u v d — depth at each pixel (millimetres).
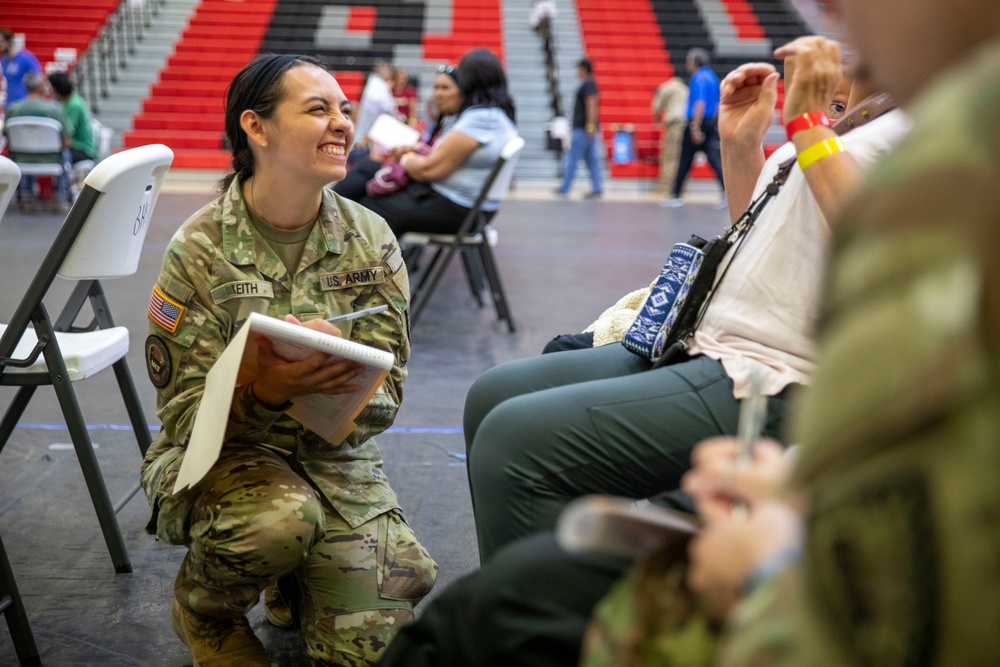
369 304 1933
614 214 10344
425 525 2674
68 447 3234
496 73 4762
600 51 16922
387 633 1788
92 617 2168
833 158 1404
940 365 448
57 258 2123
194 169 13352
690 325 1672
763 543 694
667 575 813
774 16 18188
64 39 16547
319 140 1796
